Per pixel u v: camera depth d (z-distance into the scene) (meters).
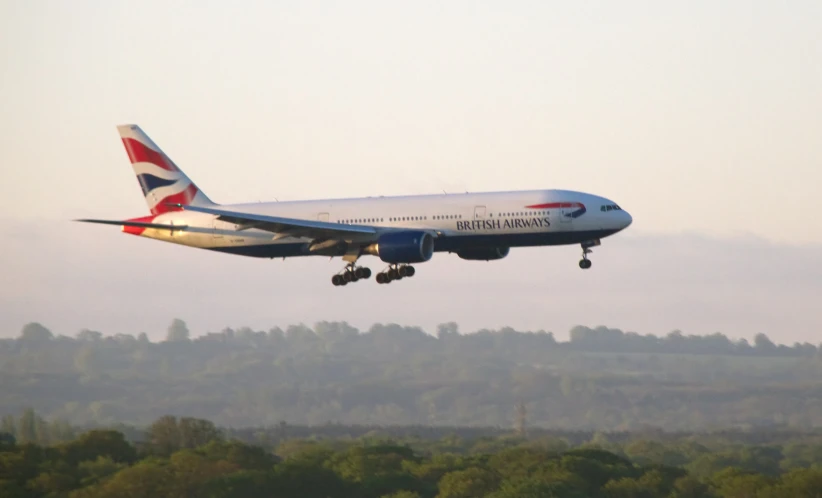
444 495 184.25
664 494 189.75
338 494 179.88
